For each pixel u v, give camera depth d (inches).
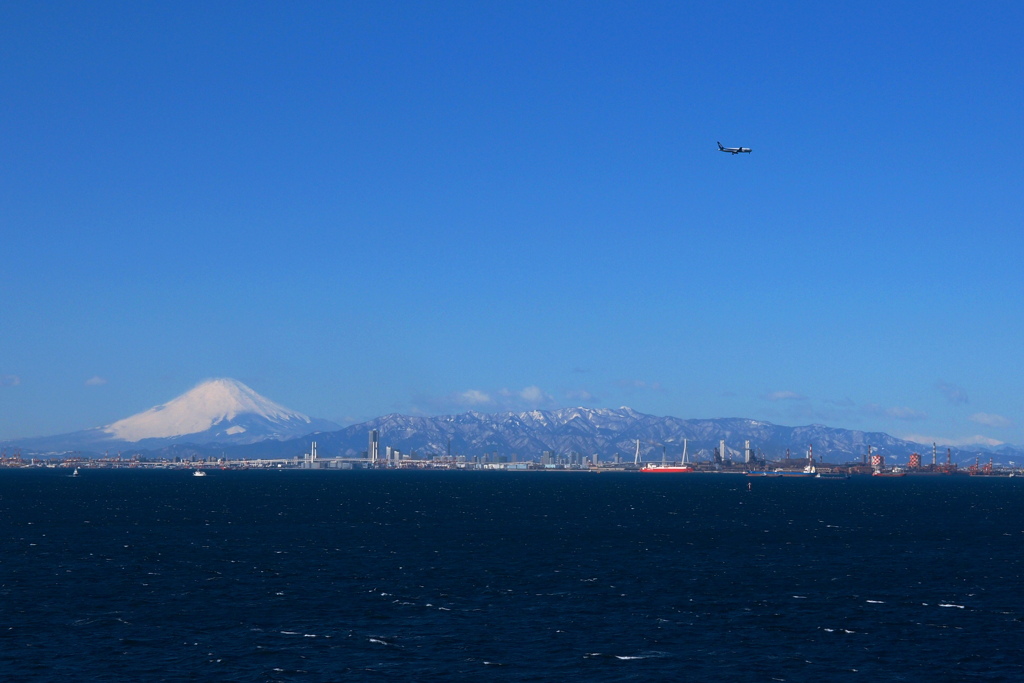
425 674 2866.6
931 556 5674.2
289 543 6259.8
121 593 4121.6
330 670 2896.2
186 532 7086.6
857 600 4069.9
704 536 6953.7
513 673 2886.3
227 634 3341.5
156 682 2748.5
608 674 2881.4
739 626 3535.9
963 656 3112.7
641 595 4168.3
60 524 7829.7
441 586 4379.9
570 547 6097.4
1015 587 4446.4
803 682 2817.4
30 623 3476.9
